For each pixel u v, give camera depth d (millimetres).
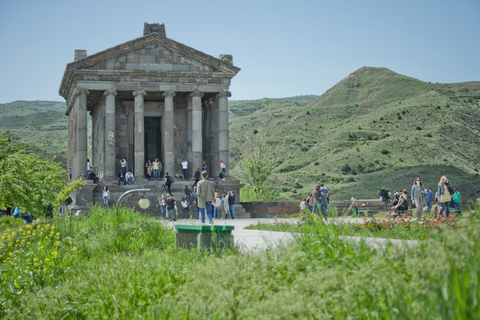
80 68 45812
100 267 11375
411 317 4758
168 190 43000
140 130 46312
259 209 44000
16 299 10438
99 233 17188
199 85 48156
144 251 14258
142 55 47219
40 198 25375
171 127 47375
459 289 4422
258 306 5988
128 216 19562
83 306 8852
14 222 22000
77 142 45156
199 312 6727
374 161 145000
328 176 135625
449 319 4398
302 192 121625
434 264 5391
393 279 5676
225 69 48625
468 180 103625
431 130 167250
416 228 17750
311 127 199875
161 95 49125
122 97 51156
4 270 11898
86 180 42781
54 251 13336
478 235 5500
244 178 104438
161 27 47844
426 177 111812
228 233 12180
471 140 161875
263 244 13609
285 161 163750
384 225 19453
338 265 7242
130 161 51625
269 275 7473
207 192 26047
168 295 7953
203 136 53844
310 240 8555
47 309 8977
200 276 8039
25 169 24688
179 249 12820
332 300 5844
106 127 45969
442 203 25969
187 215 42719
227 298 6488
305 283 6348
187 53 47812
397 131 171875
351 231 9031
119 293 8812
